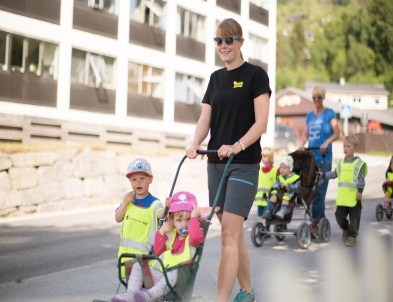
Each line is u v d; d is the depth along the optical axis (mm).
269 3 49406
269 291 8312
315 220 12898
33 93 29594
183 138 39656
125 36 35156
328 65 128250
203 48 41688
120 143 34750
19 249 12672
